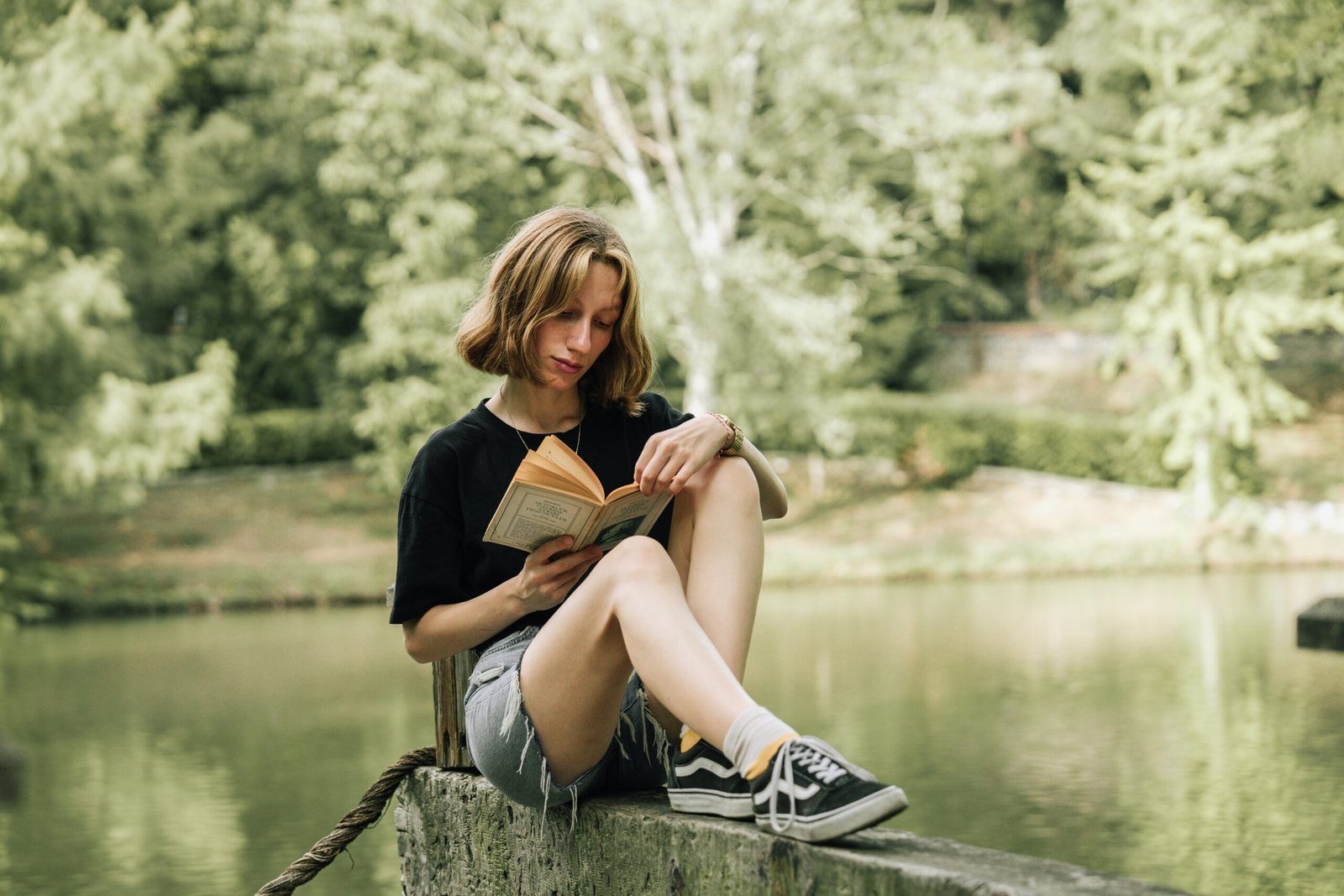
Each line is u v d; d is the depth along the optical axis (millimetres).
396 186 23000
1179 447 23609
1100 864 5777
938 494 25641
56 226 21141
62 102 18922
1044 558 21562
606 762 2537
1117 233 24828
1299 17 24641
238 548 22250
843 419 24562
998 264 32906
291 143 24812
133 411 19766
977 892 1794
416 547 2496
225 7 24500
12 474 19297
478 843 2752
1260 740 8469
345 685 12117
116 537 22359
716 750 2230
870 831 2137
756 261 21422
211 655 14562
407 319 22656
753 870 2111
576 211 2498
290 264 25016
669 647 2186
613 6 21594
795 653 13156
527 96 22906
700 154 22875
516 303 2439
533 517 2314
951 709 9898
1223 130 25250
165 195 23031
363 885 6105
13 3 19859
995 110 23297
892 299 28391
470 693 2523
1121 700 10094
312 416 25531
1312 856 5852
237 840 6906
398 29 22656
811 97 21578
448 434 2549
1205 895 5320
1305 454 27031
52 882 6180
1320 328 24641
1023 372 30641
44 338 18953
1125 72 29109
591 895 2443
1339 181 26031
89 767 8867
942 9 26203
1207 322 23672
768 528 24125
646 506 2406
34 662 14391
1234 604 16594
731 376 22312
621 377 2564
